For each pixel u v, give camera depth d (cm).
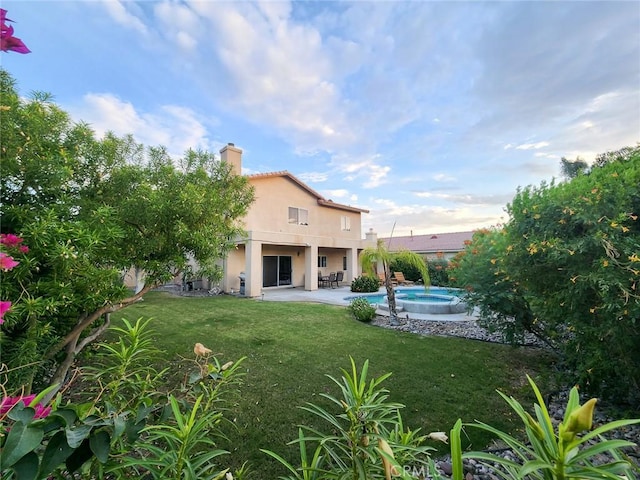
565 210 374
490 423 362
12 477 106
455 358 570
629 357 352
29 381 285
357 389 154
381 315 1000
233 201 510
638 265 320
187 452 150
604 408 387
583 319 381
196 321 854
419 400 412
